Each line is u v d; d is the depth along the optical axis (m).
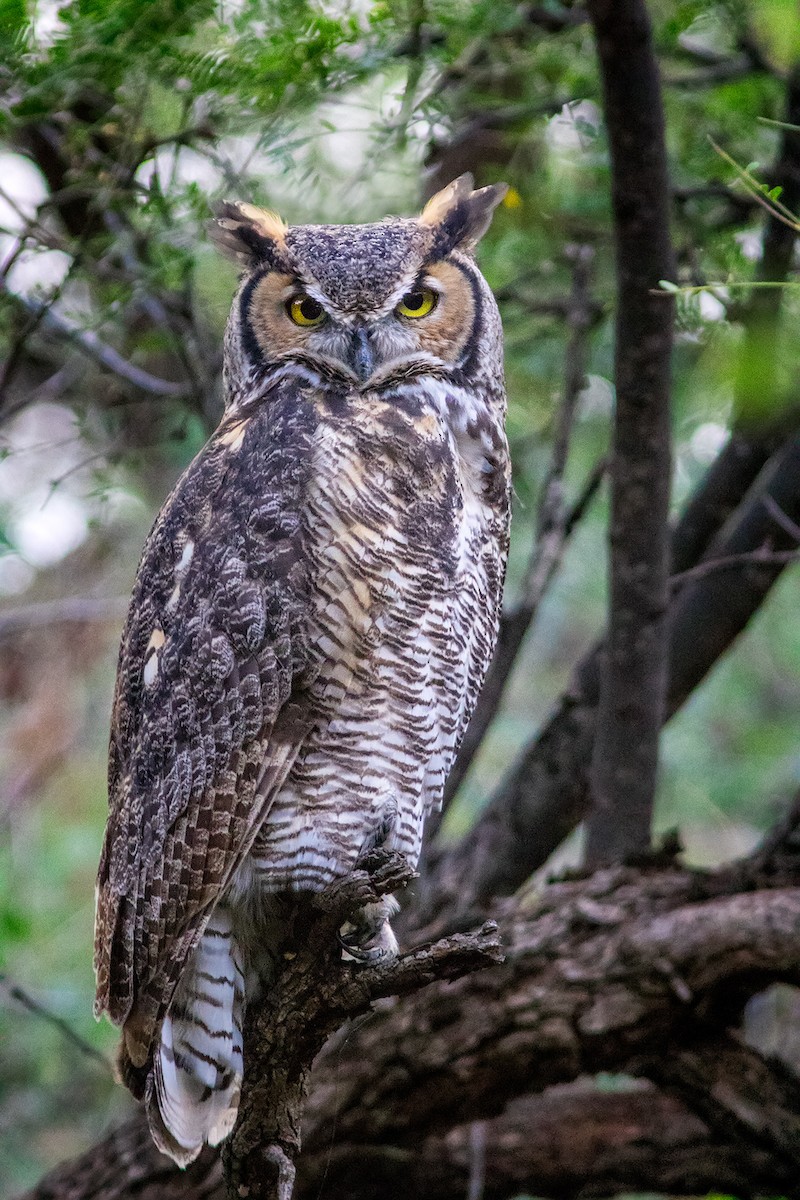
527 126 10.76
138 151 9.64
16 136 10.96
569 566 14.80
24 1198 9.74
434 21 9.58
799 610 15.46
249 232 8.80
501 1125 9.75
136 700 8.32
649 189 8.31
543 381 12.08
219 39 9.23
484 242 11.27
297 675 7.73
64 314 10.69
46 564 14.79
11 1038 13.33
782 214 7.94
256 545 7.83
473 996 8.91
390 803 7.87
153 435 13.29
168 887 7.75
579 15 10.13
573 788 10.68
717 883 9.03
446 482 7.97
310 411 8.13
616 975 8.71
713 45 12.10
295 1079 7.04
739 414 9.59
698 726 15.12
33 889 14.19
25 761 14.71
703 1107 8.86
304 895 7.88
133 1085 7.91
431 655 7.88
